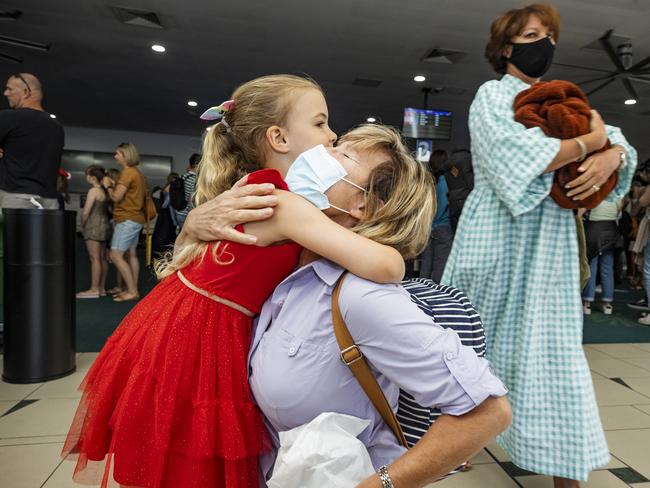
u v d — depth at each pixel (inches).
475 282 52.2
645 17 181.6
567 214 48.9
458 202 109.8
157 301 30.9
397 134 29.6
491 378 22.2
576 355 48.1
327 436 22.8
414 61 243.0
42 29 219.8
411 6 180.9
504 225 50.4
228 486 26.2
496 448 69.2
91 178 163.2
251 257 27.6
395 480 21.8
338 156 28.6
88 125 459.2
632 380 100.0
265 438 28.3
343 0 179.5
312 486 22.0
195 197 35.2
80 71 282.5
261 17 198.2
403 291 24.9
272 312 28.1
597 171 45.3
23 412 74.9
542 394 48.6
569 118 44.6
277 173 28.6
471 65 244.7
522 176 44.8
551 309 49.1
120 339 32.0
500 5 176.1
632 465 65.4
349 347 23.8
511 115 48.9
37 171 101.7
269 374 25.6
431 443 21.9
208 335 28.0
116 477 27.0
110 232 177.3
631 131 379.9
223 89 313.6
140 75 287.6
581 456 46.9
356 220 28.7
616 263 261.1
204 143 35.6
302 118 32.0
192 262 30.4
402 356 22.4
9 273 84.6
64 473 59.0
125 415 27.0
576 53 222.1
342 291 24.2
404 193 27.1
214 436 26.6
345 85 292.2
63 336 89.7
